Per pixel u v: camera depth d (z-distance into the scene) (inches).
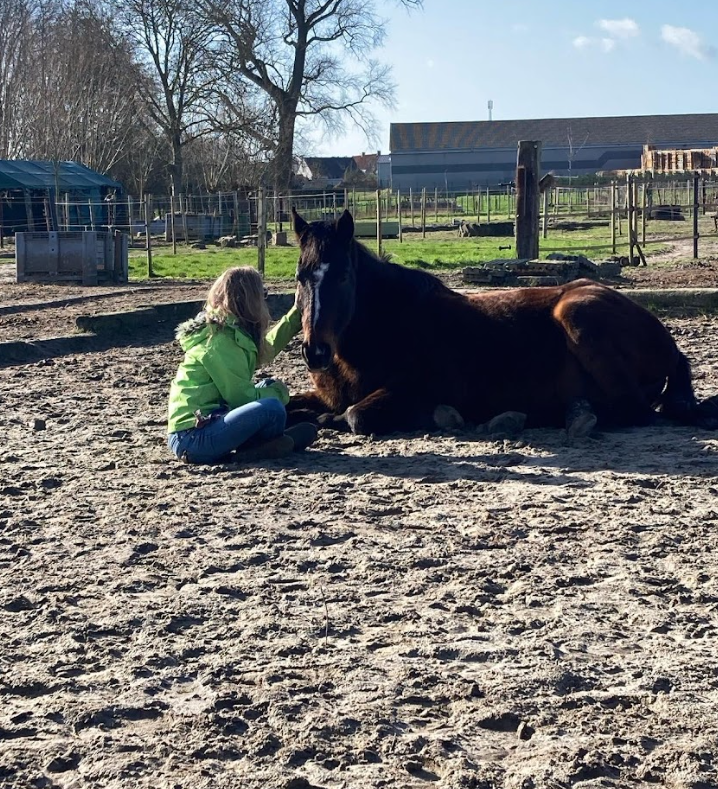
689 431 285.3
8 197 1617.9
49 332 509.7
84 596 171.9
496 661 146.7
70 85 1979.6
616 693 135.9
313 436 273.0
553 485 234.2
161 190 2397.9
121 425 314.5
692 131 3996.1
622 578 176.9
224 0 1723.7
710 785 114.5
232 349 260.2
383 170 3914.9
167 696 137.6
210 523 210.8
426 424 290.2
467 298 295.6
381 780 116.8
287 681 140.5
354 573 181.5
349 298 271.0
